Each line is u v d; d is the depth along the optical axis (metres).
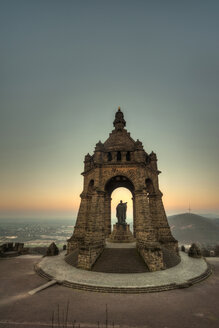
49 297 17.88
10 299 17.44
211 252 44.09
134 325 13.31
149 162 39.69
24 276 24.30
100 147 34.81
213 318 14.20
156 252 25.72
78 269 25.86
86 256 26.05
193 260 31.53
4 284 21.36
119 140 38.06
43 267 26.98
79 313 14.93
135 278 22.00
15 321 13.70
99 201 31.41
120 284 20.09
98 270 24.83
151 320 13.93
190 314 14.80
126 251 28.80
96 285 19.80
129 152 36.44
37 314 14.74
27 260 33.50
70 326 13.12
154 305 16.31
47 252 35.44
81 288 19.73
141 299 17.48
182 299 17.48
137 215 30.69
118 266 25.03
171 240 33.44
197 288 20.16
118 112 44.12
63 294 18.56
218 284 21.45
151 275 23.09
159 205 36.00
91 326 13.18
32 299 17.44
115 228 36.12
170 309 15.62
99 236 29.06
